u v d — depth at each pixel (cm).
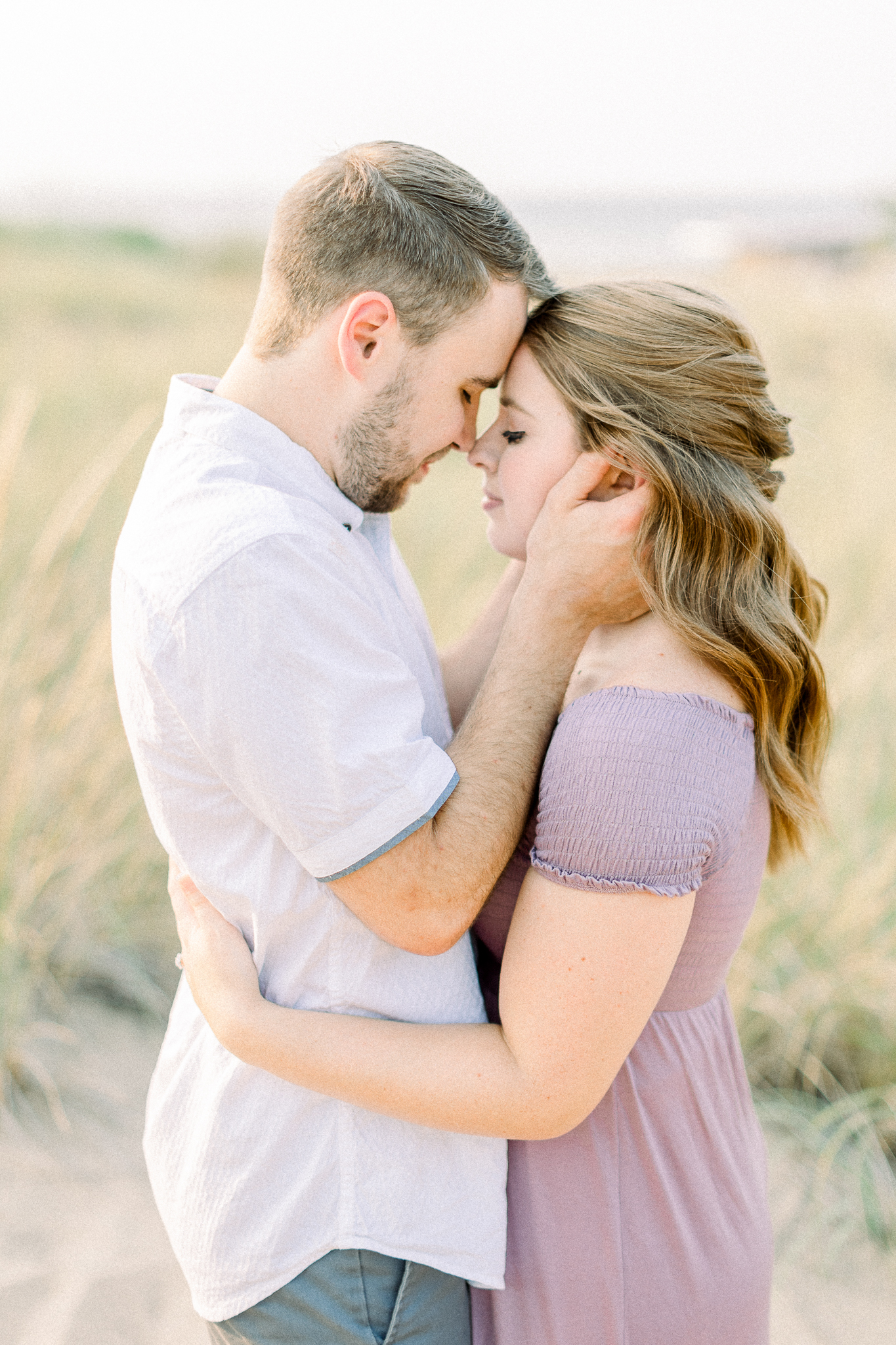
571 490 116
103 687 281
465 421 123
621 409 115
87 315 1088
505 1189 117
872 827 272
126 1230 205
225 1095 113
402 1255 108
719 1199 121
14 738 255
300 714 98
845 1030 243
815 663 121
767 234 2045
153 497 110
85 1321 185
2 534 258
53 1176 216
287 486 111
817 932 252
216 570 98
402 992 111
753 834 116
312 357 114
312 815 100
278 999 111
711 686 111
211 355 816
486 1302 119
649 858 100
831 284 1123
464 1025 109
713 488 113
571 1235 116
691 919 112
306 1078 106
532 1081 103
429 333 114
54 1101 226
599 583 116
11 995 233
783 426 121
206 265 1752
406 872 101
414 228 112
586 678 118
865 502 442
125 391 618
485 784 109
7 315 1041
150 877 287
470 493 541
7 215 1855
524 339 124
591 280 126
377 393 115
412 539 439
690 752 103
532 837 119
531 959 104
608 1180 115
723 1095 124
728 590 113
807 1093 242
